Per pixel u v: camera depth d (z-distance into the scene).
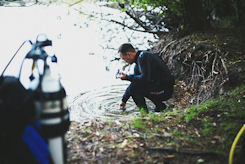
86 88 6.16
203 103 4.43
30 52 2.39
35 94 2.08
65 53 7.99
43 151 2.17
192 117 3.60
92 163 2.67
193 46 6.27
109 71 7.18
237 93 4.32
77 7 10.20
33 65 2.53
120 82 6.60
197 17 7.03
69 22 10.06
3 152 2.07
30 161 2.12
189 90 5.66
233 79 4.76
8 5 11.05
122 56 4.57
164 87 4.60
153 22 9.12
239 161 2.56
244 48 5.77
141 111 4.33
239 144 2.89
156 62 4.50
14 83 2.20
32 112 2.10
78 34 9.23
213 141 2.99
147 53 4.47
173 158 2.72
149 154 2.80
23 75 5.64
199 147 2.89
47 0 11.05
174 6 6.86
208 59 5.64
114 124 3.60
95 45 8.47
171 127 3.39
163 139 3.09
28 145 2.14
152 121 3.59
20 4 11.06
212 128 3.27
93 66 7.35
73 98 5.66
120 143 3.04
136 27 9.38
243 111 3.64
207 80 5.36
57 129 2.07
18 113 2.04
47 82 2.05
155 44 8.00
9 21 9.55
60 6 10.77
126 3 8.15
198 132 3.22
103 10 10.10
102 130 3.42
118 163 2.66
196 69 5.82
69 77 6.70
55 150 2.12
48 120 2.04
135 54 4.55
